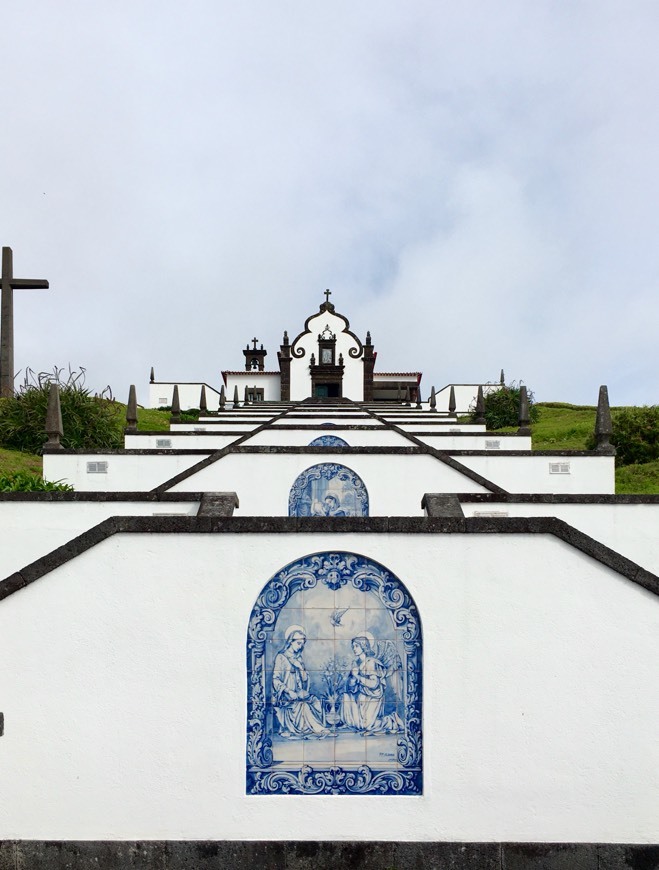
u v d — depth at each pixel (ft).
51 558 19.92
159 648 19.99
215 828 19.75
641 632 19.69
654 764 19.53
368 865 19.60
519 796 19.69
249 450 39.04
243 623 20.12
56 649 19.85
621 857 19.42
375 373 203.72
